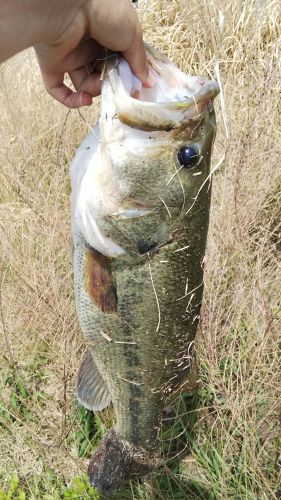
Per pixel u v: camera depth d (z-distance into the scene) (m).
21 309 0.76
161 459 0.59
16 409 0.71
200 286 0.50
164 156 0.43
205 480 0.64
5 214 0.86
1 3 0.31
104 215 0.44
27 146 0.93
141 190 0.44
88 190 0.44
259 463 0.60
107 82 0.41
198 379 0.61
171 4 1.24
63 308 0.73
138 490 0.64
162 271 0.47
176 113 0.42
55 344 0.73
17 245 0.81
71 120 0.96
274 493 0.59
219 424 0.65
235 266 0.73
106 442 0.58
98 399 0.54
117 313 0.48
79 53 0.42
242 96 0.92
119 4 0.35
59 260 0.79
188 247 0.47
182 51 1.13
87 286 0.47
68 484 0.66
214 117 0.45
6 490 0.66
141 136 0.42
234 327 0.68
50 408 0.72
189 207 0.46
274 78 0.89
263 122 0.84
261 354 0.63
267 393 0.63
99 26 0.35
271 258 0.75
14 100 1.05
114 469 0.58
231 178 0.76
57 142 0.93
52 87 0.45
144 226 0.45
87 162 0.45
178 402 0.67
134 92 0.42
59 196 0.84
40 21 0.33
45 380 0.74
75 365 0.71
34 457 0.68
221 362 0.68
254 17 1.09
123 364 0.51
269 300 0.69
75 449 0.69
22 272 0.77
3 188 0.95
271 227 0.81
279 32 1.07
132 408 0.53
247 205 0.76
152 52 0.43
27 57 1.19
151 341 0.49
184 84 0.44
